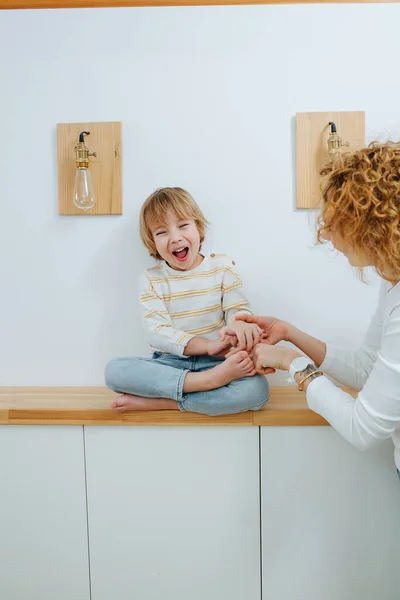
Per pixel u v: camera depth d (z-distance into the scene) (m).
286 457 1.33
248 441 1.33
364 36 1.52
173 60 1.54
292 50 1.53
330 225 1.03
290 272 1.58
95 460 1.35
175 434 1.33
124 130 1.55
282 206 1.56
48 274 1.59
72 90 1.55
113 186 1.55
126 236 1.57
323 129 1.52
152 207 1.40
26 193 1.58
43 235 1.58
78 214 1.56
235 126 1.55
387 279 1.02
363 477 1.32
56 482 1.36
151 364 1.33
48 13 1.54
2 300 1.61
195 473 1.34
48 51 1.55
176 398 1.29
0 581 1.39
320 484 1.33
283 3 1.52
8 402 1.41
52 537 1.37
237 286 1.48
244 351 1.28
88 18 1.54
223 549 1.35
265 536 1.34
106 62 1.55
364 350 1.33
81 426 1.35
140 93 1.55
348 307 1.58
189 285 1.46
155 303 1.44
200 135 1.55
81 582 1.38
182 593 1.37
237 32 1.53
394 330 1.01
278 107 1.54
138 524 1.35
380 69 1.53
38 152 1.56
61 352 1.61
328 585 1.35
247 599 1.36
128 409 1.32
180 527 1.35
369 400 1.03
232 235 1.57
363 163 0.99
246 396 1.28
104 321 1.59
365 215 0.95
